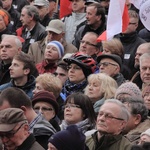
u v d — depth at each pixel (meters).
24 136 18.23
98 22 30.38
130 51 28.12
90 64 25.14
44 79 23.83
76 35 31.03
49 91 23.77
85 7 32.62
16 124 18.11
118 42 26.39
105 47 26.25
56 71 26.67
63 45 29.88
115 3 26.69
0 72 28.06
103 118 19.12
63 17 33.09
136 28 30.36
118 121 19.11
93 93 22.97
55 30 29.98
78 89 25.03
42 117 20.38
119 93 21.16
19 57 25.56
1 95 20.12
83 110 21.45
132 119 20.58
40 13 34.47
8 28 34.62
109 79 23.09
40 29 32.50
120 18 26.61
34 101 21.91
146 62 23.42
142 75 23.53
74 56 25.30
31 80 25.73
